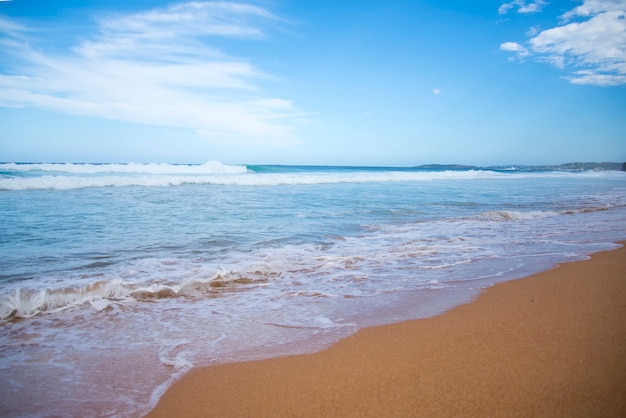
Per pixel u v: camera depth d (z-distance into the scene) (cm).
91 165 2523
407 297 464
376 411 227
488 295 460
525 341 315
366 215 1170
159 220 970
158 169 2727
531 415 213
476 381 254
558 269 577
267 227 923
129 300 454
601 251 706
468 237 859
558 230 953
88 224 886
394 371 276
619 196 1917
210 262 611
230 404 242
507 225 1029
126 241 736
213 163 2947
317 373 279
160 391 261
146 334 362
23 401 251
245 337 353
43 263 579
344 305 440
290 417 225
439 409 225
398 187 2394
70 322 391
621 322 351
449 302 440
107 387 268
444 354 299
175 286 489
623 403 220
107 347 334
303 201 1473
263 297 472
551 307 402
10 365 301
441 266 616
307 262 633
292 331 366
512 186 2684
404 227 984
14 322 389
